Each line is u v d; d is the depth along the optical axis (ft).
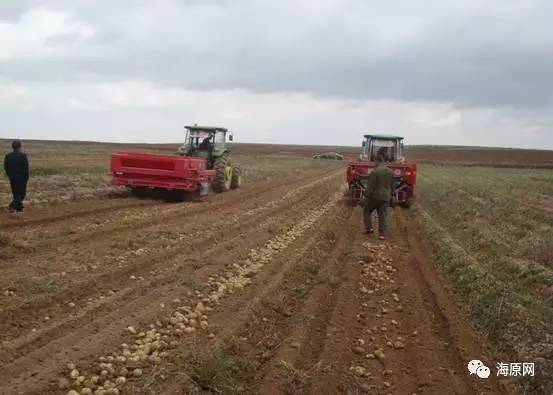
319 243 41.78
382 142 76.74
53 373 16.83
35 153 158.10
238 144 637.71
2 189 58.80
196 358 18.45
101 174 86.22
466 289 28.96
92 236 38.06
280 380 17.90
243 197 70.59
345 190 92.38
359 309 26.37
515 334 22.02
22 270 27.94
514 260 34.42
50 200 53.16
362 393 17.95
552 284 28.55
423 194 83.61
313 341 22.06
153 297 24.99
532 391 18.11
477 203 68.64
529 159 326.85
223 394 17.03
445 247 38.65
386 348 21.79
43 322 21.65
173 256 33.91
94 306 23.26
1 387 15.69
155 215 49.37
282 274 30.86
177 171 60.13
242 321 22.88
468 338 22.44
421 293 29.37
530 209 61.57
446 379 18.71
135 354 18.88
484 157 345.51
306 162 208.54
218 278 29.43
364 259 36.94
